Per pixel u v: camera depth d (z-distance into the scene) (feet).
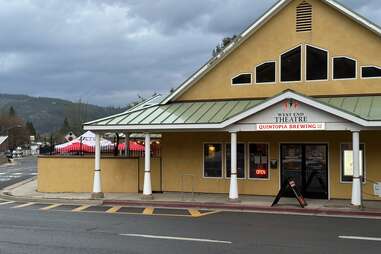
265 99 70.03
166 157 80.64
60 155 87.20
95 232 44.32
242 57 76.74
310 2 72.90
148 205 68.08
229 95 77.46
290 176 73.36
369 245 38.06
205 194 76.79
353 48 70.90
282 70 74.49
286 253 34.94
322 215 57.72
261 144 75.15
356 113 63.52
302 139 72.90
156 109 77.46
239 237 41.57
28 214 57.98
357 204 61.05
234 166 67.46
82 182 83.61
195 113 73.15
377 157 68.85
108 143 120.88
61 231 44.93
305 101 63.52
